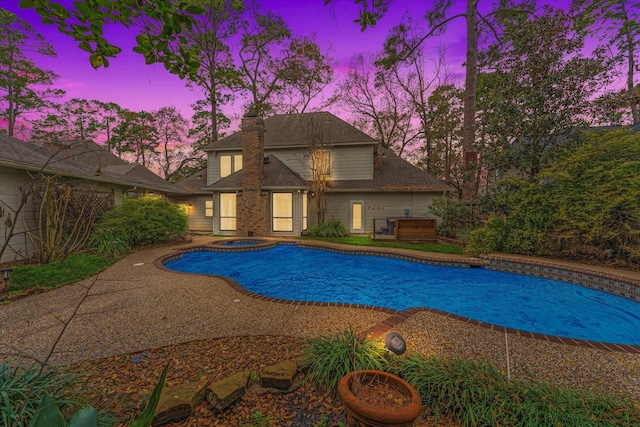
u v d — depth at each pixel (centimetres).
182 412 245
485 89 1662
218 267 1013
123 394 267
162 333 404
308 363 310
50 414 144
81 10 181
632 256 723
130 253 1017
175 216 1250
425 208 1638
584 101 977
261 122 1537
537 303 656
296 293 754
